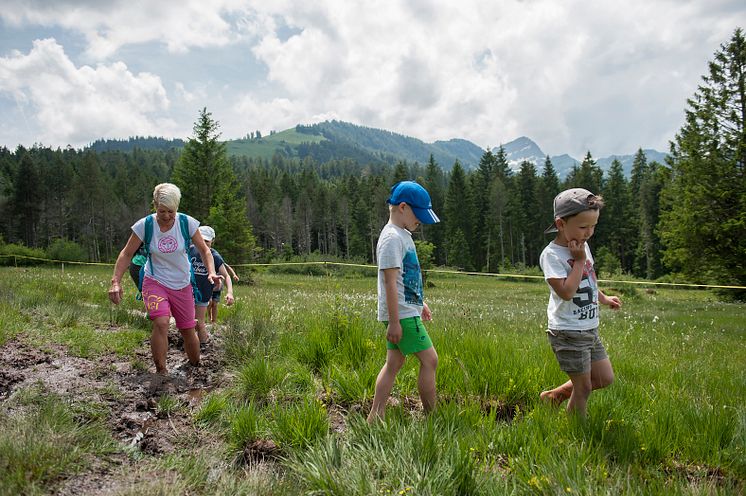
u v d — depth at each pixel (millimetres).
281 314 8086
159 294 4582
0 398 3428
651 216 75000
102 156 170750
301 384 4406
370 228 99125
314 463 2721
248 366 4445
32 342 4824
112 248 91375
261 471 2807
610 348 6715
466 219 85750
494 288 36281
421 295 3570
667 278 36875
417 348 3443
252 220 103312
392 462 2699
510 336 7031
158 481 2480
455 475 2545
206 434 3314
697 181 32781
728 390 4723
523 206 88125
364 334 5656
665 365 5852
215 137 45812
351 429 3201
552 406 3729
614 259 60812
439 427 3166
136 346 5395
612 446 3053
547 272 3467
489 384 4266
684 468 2980
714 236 31297
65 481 2451
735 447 3164
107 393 3744
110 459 2775
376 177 117500
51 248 62781
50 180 93625
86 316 6613
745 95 32656
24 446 2582
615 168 82250
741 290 29281
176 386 4262
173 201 4621
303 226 109875
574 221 3328
